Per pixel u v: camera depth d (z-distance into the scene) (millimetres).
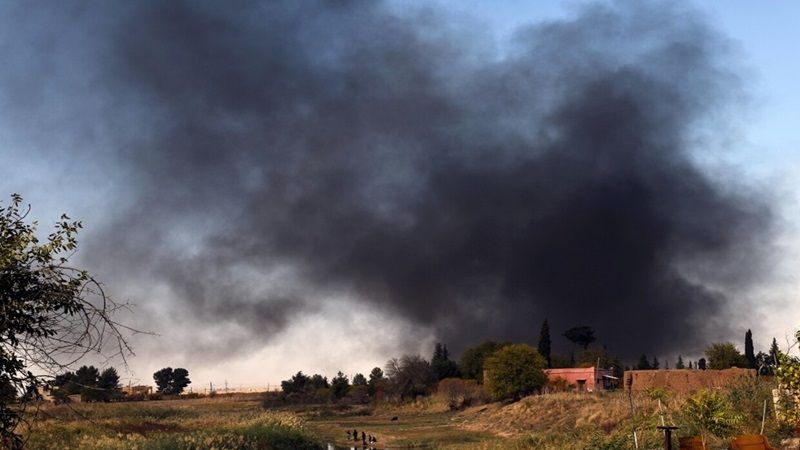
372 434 77250
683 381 65062
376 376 155375
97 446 39531
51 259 10828
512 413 80625
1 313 10445
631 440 29344
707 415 23234
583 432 42250
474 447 54062
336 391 147875
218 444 45344
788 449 22219
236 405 145875
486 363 100312
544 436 47125
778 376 21562
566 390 100375
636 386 67188
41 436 35844
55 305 10734
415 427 88312
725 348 107062
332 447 63281
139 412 78000
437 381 134250
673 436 25688
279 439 55281
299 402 145000
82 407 57781
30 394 10617
